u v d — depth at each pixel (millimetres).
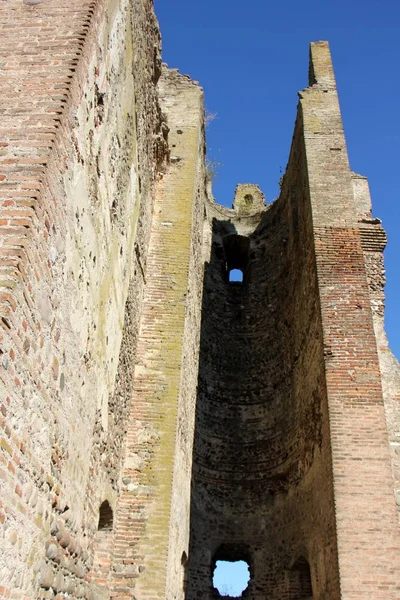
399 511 9953
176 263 11922
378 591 8688
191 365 13234
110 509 8180
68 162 4855
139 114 9391
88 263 5766
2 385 3428
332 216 13109
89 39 5336
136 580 8438
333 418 10297
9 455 3566
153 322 11047
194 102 15156
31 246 3934
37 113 4590
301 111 15617
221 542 14578
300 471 13039
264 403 16609
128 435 9695
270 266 19406
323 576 10203
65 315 4891
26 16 5355
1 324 3422
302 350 13906
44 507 4367
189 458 12438
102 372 6824
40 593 4355
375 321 13039
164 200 12875
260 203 24719
